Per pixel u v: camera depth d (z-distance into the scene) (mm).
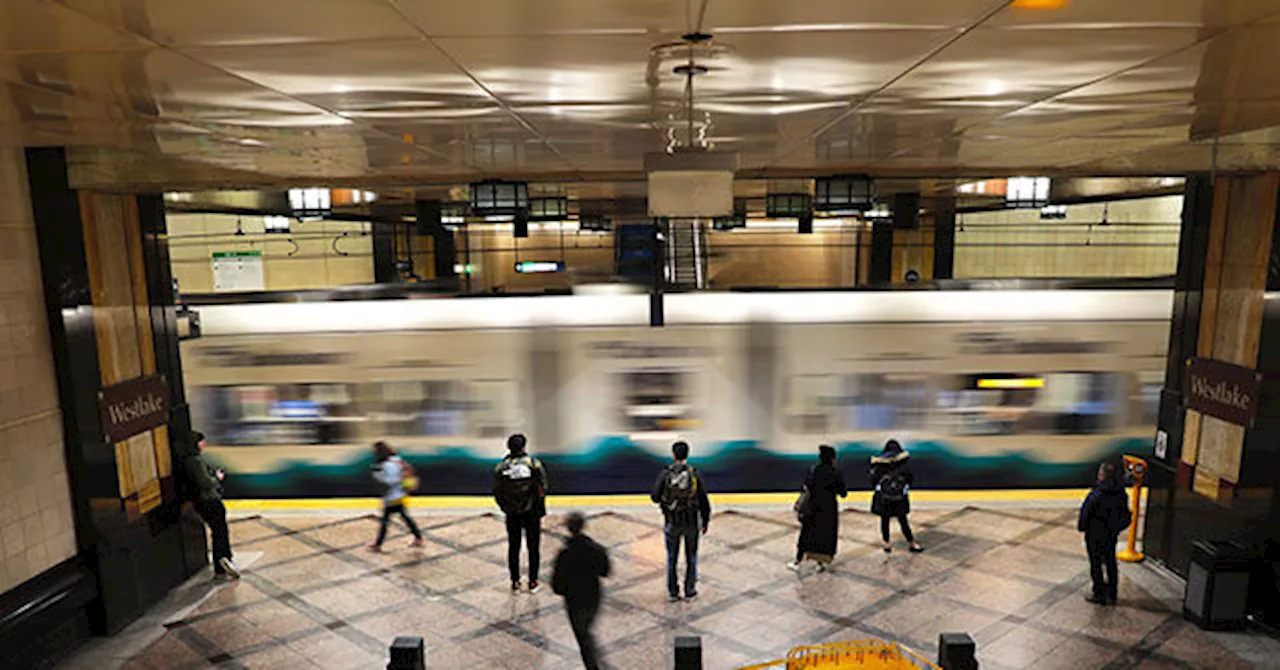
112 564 7137
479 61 3502
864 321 10344
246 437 10727
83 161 6699
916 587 7770
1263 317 6855
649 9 2699
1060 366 10422
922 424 10469
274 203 12484
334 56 3361
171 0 2488
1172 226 20719
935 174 9133
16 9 2582
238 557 8898
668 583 7555
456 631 7055
